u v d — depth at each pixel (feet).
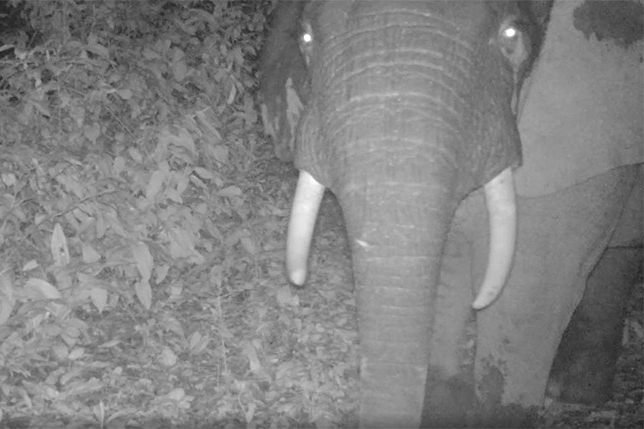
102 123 31.09
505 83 18.84
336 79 17.48
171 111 32.17
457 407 23.32
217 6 36.45
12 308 24.09
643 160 21.43
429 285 16.66
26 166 27.35
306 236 18.69
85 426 21.95
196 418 22.66
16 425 21.85
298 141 18.61
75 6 33.55
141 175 28.04
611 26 21.11
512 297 21.71
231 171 33.47
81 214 26.45
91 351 25.07
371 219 16.61
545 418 25.52
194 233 28.81
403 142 16.75
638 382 28.30
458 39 17.66
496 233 18.74
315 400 23.50
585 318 26.81
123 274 26.96
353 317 28.43
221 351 25.52
